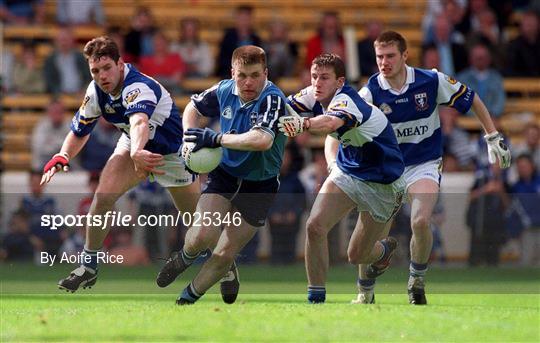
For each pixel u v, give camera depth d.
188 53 61.59
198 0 70.31
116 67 28.12
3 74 62.03
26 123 61.41
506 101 63.81
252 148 26.23
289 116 26.64
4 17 65.62
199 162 26.42
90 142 53.78
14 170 60.72
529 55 64.12
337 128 27.45
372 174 29.02
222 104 27.81
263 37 68.12
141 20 61.28
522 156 50.97
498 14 65.81
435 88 31.41
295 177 49.25
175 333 22.12
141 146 27.14
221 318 24.09
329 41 59.34
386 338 21.81
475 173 49.78
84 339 21.50
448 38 61.53
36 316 24.73
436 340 21.72
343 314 24.81
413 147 31.41
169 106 29.11
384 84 31.44
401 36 31.19
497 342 21.61
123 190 29.34
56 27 66.12
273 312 25.28
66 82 61.31
